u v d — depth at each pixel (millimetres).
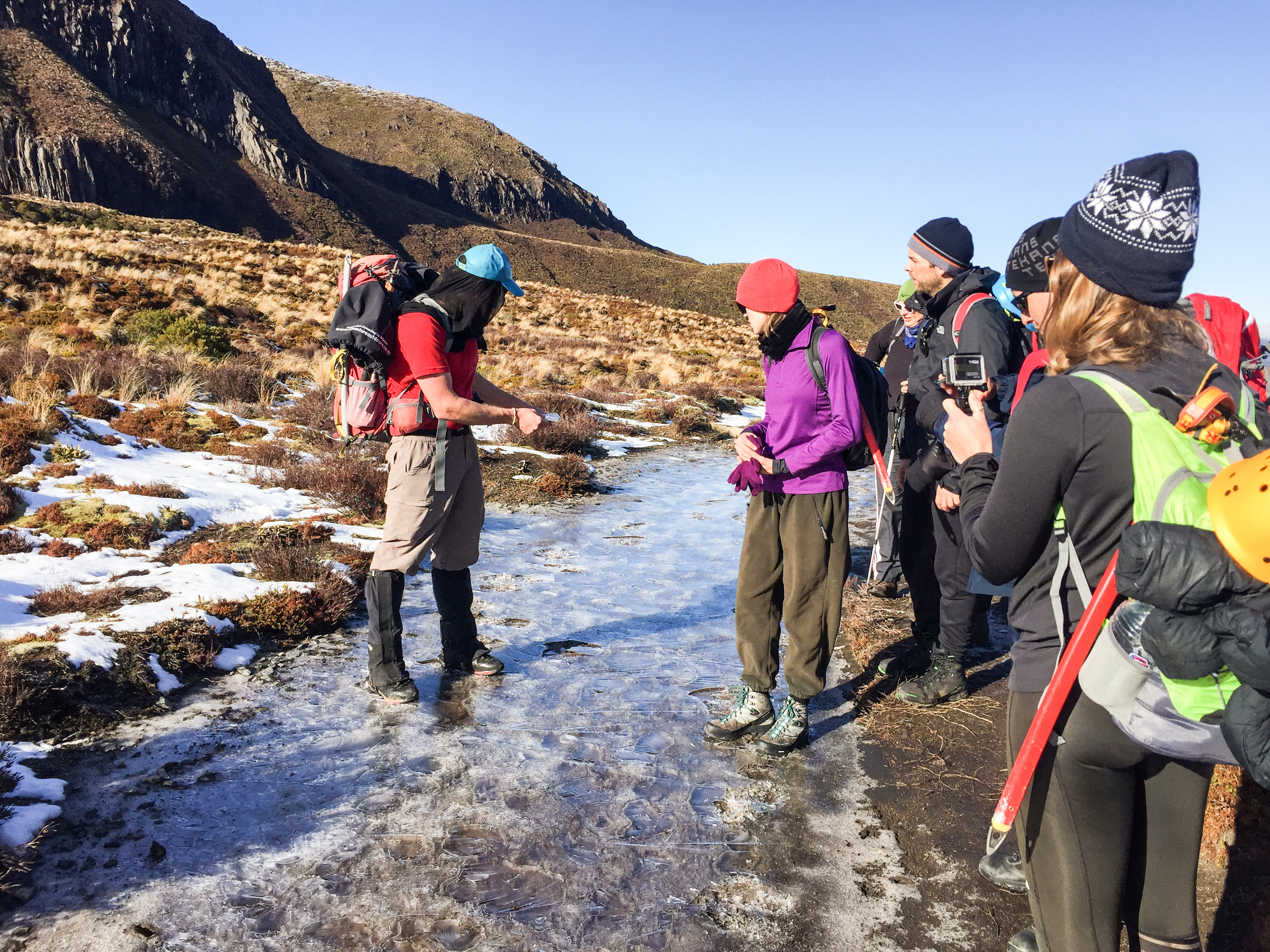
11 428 7539
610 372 23828
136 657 3938
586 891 2537
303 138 190875
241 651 4367
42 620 4332
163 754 3299
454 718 3715
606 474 10586
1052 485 1495
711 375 24594
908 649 4574
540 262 163500
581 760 3367
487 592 5637
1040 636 1623
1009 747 1718
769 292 3193
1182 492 1333
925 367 3691
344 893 2484
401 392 3686
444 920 2383
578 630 4961
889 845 2854
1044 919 1614
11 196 72500
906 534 4023
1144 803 1605
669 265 169125
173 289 22969
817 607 3357
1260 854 2588
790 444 3312
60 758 3230
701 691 4125
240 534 6305
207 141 157250
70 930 2279
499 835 2816
